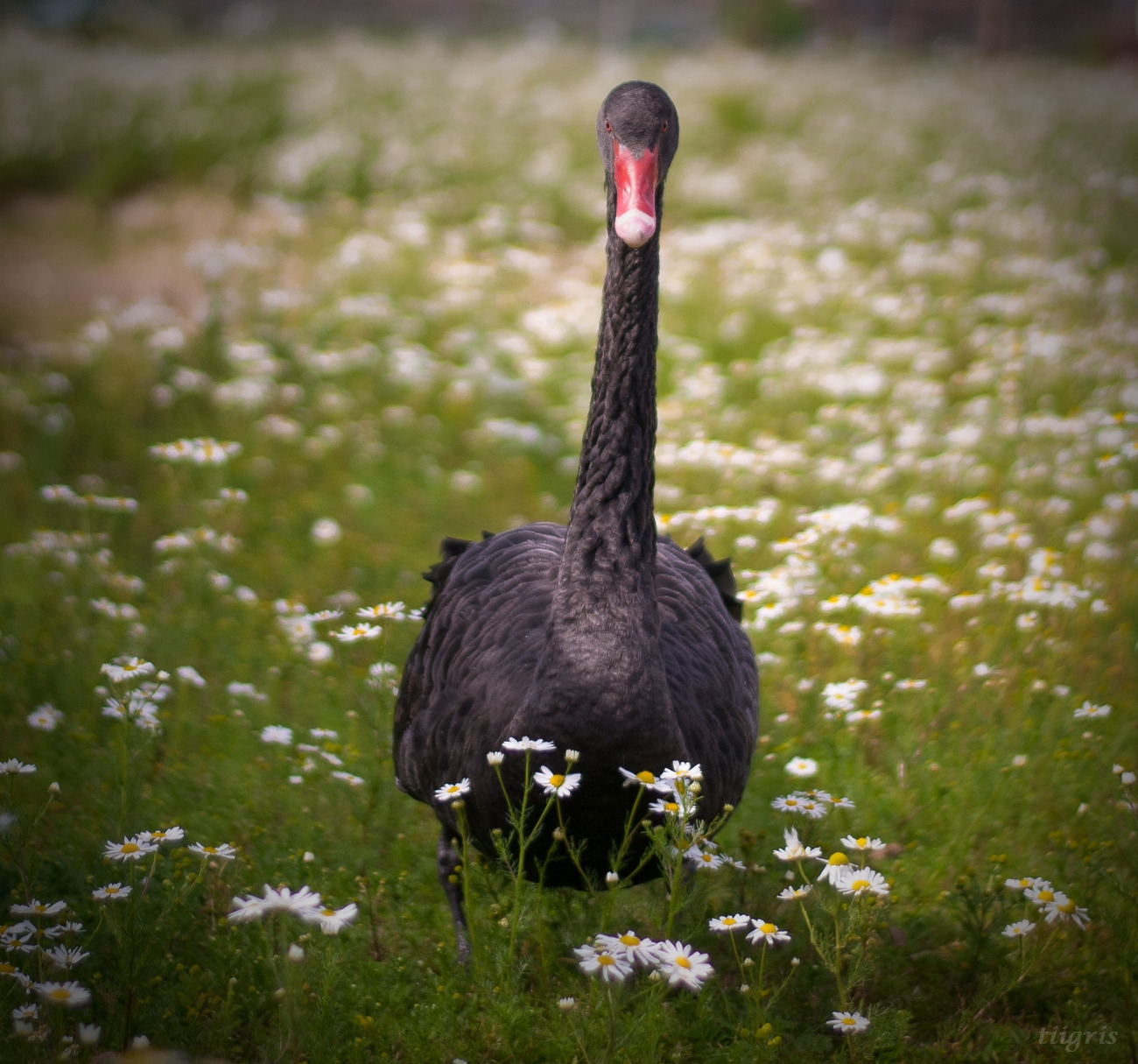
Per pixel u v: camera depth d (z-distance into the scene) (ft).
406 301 62.59
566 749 18.60
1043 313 57.52
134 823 24.29
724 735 20.63
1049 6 170.91
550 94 102.22
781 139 93.91
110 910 18.79
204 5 177.58
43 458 43.70
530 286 68.23
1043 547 35.65
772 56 129.80
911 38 174.29
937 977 22.29
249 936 20.99
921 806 26.11
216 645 31.91
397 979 21.24
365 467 45.19
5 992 18.56
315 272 67.62
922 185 81.61
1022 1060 20.42
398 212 77.36
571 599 18.74
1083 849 24.52
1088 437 41.78
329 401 49.42
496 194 82.74
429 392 52.49
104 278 71.97
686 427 47.32
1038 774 26.76
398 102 100.68
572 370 55.31
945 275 64.80
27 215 86.74
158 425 47.37
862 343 56.24
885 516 38.88
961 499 41.19
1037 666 29.91
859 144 90.17
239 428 46.52
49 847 25.05
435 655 21.83
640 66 115.34
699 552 27.37
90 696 29.32
